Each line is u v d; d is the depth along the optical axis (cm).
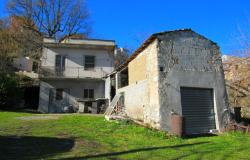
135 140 925
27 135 947
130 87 1606
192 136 1138
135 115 1466
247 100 1858
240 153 748
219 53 1370
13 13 4219
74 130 1087
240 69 1895
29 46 3959
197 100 1258
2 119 1422
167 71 1206
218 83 1320
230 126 1252
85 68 2483
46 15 4359
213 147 836
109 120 1353
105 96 2352
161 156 693
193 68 1273
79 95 2398
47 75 2395
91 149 756
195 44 1314
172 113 1163
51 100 2342
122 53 4166
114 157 667
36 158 631
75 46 2483
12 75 2348
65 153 693
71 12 4525
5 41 3209
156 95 1184
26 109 2380
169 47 1242
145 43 1316
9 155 652
